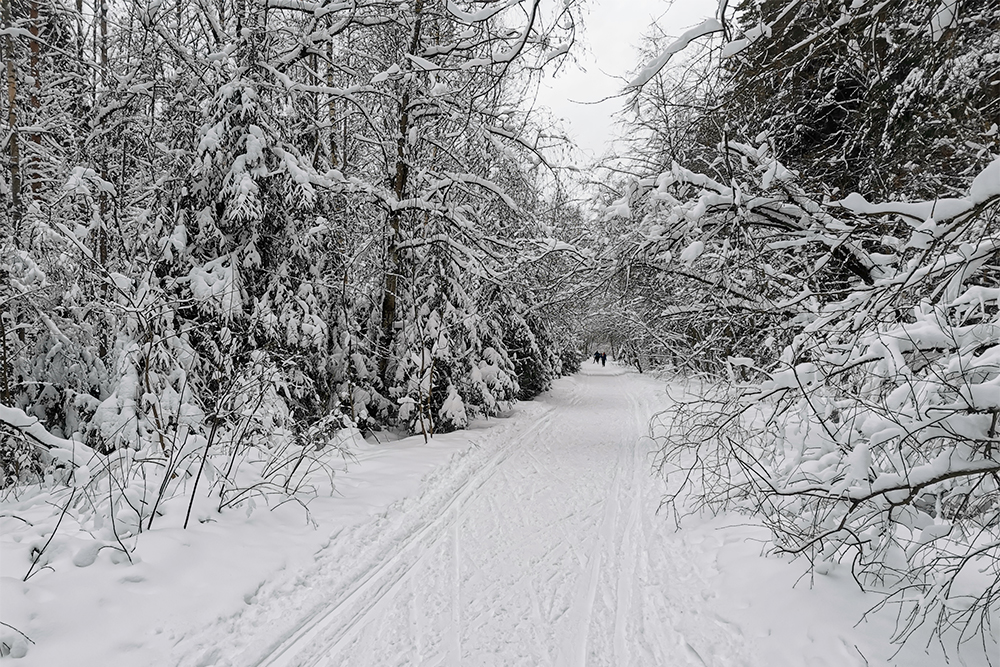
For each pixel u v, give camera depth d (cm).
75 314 841
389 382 1252
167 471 519
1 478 725
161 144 998
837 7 625
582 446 1168
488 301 1405
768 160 708
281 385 866
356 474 827
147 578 416
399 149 1184
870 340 392
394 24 1100
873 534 360
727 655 370
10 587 362
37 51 1121
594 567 526
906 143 692
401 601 452
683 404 588
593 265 878
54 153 1141
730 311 764
